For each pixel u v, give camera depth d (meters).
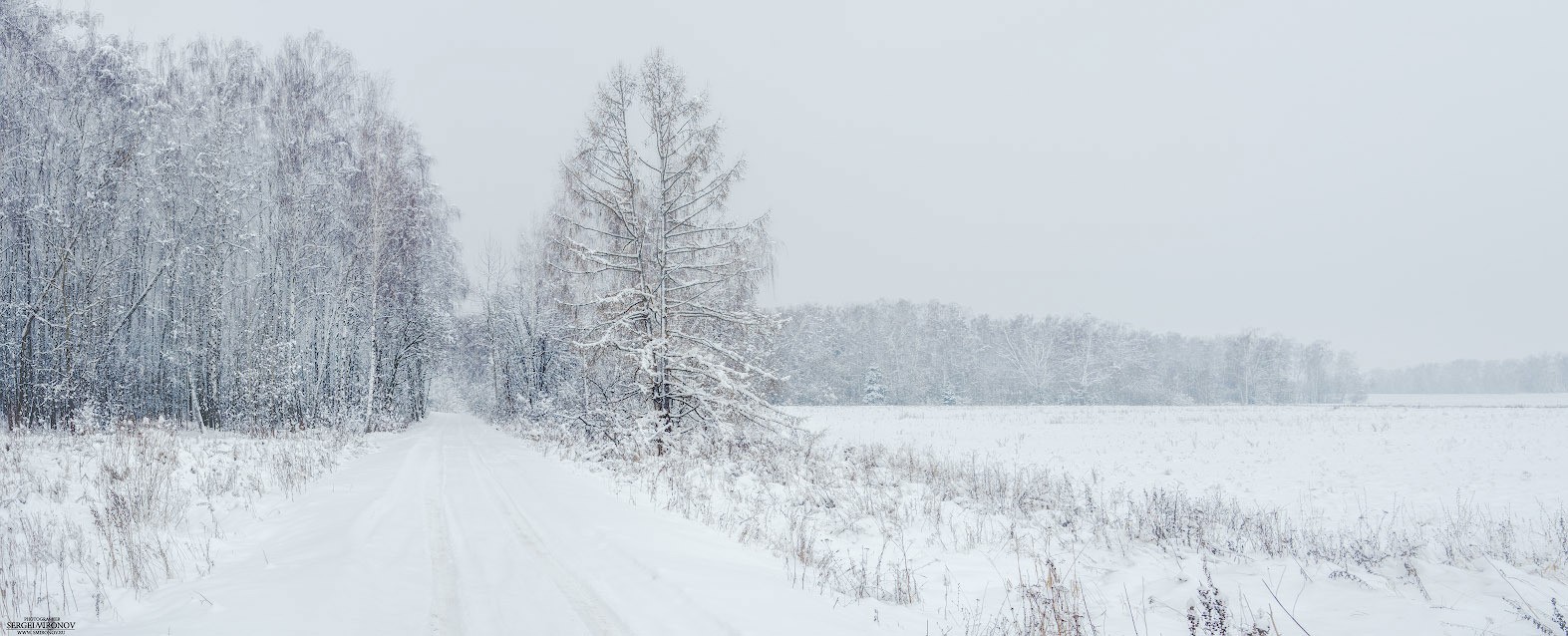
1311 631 4.66
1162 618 5.25
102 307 22.62
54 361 21.34
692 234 16.39
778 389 17.25
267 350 22.66
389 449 18.84
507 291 36.47
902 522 9.38
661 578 5.65
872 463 14.65
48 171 21.25
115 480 9.32
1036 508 10.55
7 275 21.50
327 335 24.89
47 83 21.27
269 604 4.81
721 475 12.74
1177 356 112.31
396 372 33.06
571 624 4.70
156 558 6.11
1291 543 7.86
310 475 11.73
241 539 7.36
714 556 6.78
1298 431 28.56
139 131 22.17
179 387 26.31
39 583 5.40
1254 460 19.45
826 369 77.50
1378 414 39.91
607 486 11.72
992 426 35.31
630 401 16.73
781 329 17.00
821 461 15.34
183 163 22.98
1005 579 6.62
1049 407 61.28
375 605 4.97
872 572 6.77
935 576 6.82
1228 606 5.33
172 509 8.16
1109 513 10.29
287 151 24.11
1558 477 14.74
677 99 15.95
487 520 8.20
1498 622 4.55
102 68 21.67
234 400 23.95
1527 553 7.84
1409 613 4.80
